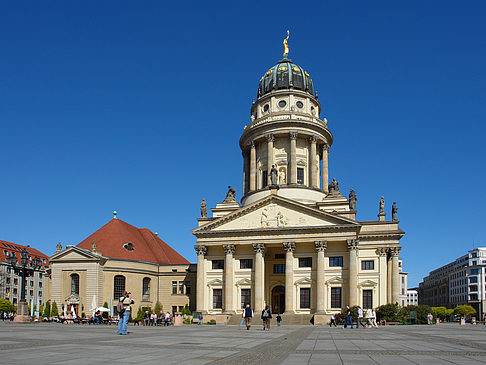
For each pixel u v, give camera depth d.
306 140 99.75
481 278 191.75
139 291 91.50
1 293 142.25
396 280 83.62
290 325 72.56
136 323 74.25
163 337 35.00
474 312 160.62
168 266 95.88
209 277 84.25
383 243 84.44
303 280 79.62
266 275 86.75
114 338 32.47
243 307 81.56
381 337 39.22
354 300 75.69
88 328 49.16
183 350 24.66
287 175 97.38
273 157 98.31
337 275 78.88
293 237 79.94
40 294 161.12
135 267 91.31
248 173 103.94
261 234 81.44
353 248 77.31
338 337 39.03
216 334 41.03
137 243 98.06
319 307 76.50
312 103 104.44
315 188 95.56
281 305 85.75
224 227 83.69
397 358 22.00
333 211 86.44
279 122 97.06
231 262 82.19
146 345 27.20
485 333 47.59
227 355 22.70
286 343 31.36
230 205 95.38
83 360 19.36
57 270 88.19
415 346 29.28
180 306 93.69
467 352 25.28
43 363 18.11
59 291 87.38
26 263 67.38
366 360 21.09
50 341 28.42
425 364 19.61
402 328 61.38
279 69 106.00
